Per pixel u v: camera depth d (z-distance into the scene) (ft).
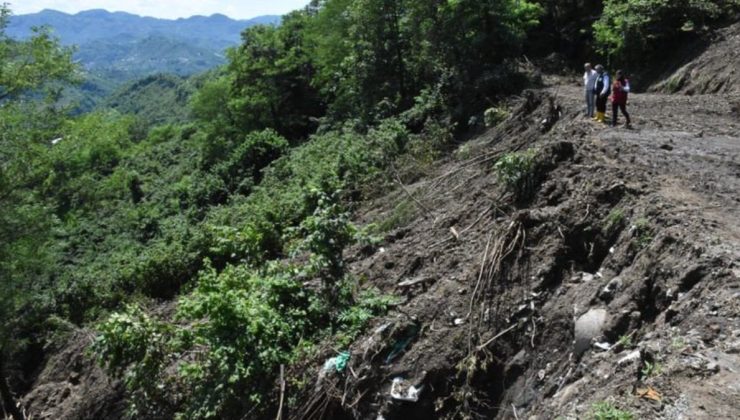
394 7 80.02
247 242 31.50
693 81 53.98
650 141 32.99
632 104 47.70
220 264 53.16
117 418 36.60
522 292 22.62
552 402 17.48
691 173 26.89
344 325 25.38
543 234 24.47
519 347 20.94
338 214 27.94
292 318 25.67
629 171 26.07
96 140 53.31
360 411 21.68
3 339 45.27
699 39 58.75
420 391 21.01
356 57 85.81
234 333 23.08
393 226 38.88
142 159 172.55
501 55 68.80
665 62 61.93
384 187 49.55
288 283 26.23
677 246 19.13
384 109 76.64
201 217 83.61
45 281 56.70
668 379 13.60
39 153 46.65
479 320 22.34
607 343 18.39
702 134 36.01
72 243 81.71
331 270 26.94
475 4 65.72
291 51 127.34
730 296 15.96
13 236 44.62
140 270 56.70
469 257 26.78
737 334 14.58
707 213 21.40
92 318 53.78
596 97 39.50
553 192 27.20
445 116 63.93
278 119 131.34
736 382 12.91
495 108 54.34
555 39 85.76
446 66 70.85
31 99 47.34
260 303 24.76
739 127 38.24
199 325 24.43
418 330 23.48
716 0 62.23
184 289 52.42
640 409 12.87
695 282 17.60
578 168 27.73
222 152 133.80
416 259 29.55
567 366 19.01
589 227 23.41
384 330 23.85
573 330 19.83
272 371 23.59
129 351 24.48
